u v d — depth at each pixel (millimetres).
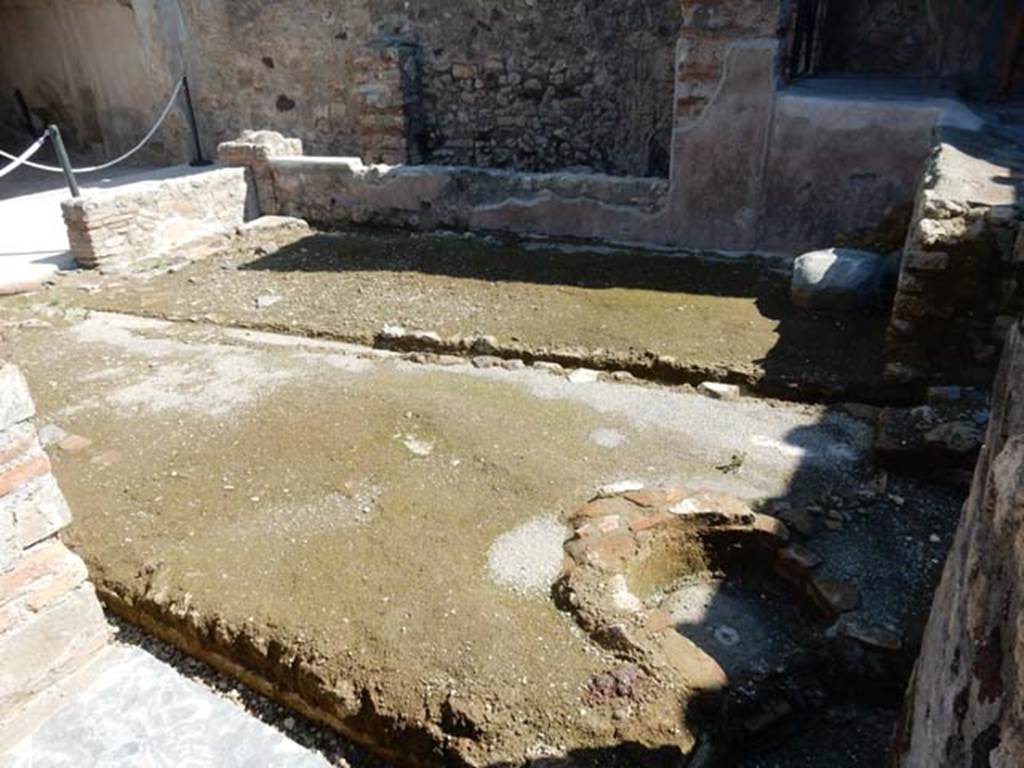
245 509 2883
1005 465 975
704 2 4941
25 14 9672
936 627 1338
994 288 3199
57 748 1646
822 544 2570
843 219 5117
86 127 9984
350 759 2074
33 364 4273
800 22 5523
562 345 4133
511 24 7148
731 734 1956
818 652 2193
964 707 1038
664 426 3369
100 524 2826
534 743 1888
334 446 3273
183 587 2471
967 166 3729
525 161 7637
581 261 5473
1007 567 934
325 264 5789
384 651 2172
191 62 8766
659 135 6945
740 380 3717
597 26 6824
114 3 8812
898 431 2975
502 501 2854
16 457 1716
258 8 8172
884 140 4832
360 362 4180
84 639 1912
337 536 2695
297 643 2223
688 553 2590
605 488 2881
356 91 7719
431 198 6359
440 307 4789
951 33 5766
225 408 3668
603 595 2295
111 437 3441
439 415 3480
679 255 5500
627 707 1959
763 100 5031
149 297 5297
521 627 2240
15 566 1755
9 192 8562
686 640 2188
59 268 5859
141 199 5980
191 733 1673
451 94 7680
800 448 3154
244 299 5168
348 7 7762
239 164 6957
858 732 2035
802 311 4379
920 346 3398
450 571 2494
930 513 2723
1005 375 1146
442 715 1979
